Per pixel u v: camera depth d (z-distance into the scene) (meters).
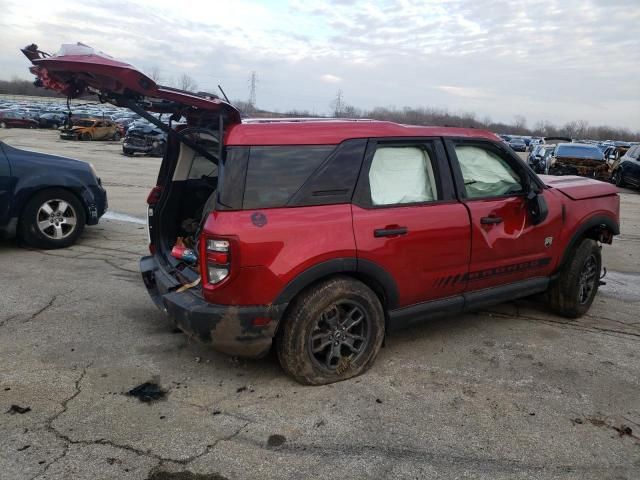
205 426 3.07
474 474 2.72
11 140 30.16
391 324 3.85
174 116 4.19
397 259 3.67
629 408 3.41
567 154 20.50
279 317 3.32
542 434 3.09
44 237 6.92
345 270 3.46
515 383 3.70
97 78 3.55
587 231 5.25
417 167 3.91
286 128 3.46
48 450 2.80
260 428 3.06
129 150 25.34
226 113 3.57
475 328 4.72
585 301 5.08
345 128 3.61
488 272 4.23
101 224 8.77
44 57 3.91
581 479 2.71
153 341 4.21
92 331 4.38
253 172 3.29
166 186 4.48
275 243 3.23
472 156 4.25
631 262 7.55
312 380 3.53
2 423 3.03
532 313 5.17
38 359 3.85
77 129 33.94
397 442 2.96
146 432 3.00
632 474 2.76
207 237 3.23
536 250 4.53
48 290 5.34
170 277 3.98
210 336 3.30
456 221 3.95
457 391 3.55
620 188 19.73
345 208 3.50
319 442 2.95
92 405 3.26
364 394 3.47
